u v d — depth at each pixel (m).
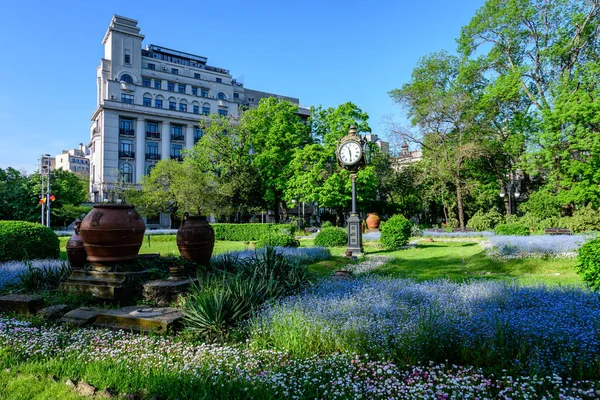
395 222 15.70
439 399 2.64
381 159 38.91
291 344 3.82
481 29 25.77
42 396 2.75
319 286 6.61
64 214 36.94
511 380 2.88
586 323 3.90
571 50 23.22
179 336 4.26
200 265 6.92
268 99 35.22
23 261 9.39
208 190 30.50
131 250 5.91
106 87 44.22
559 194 22.08
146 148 45.06
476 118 28.61
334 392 2.76
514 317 4.04
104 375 3.09
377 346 3.62
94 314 4.83
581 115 20.08
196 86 51.50
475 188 30.64
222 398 2.67
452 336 3.70
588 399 2.67
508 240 12.71
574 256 10.41
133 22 46.56
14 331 4.17
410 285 6.63
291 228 25.23
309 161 31.62
